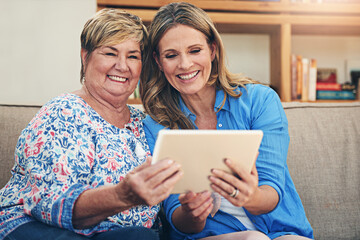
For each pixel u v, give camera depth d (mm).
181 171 890
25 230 976
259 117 1269
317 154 1596
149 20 2305
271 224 1191
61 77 2590
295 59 2504
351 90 2600
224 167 928
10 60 2557
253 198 1019
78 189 984
